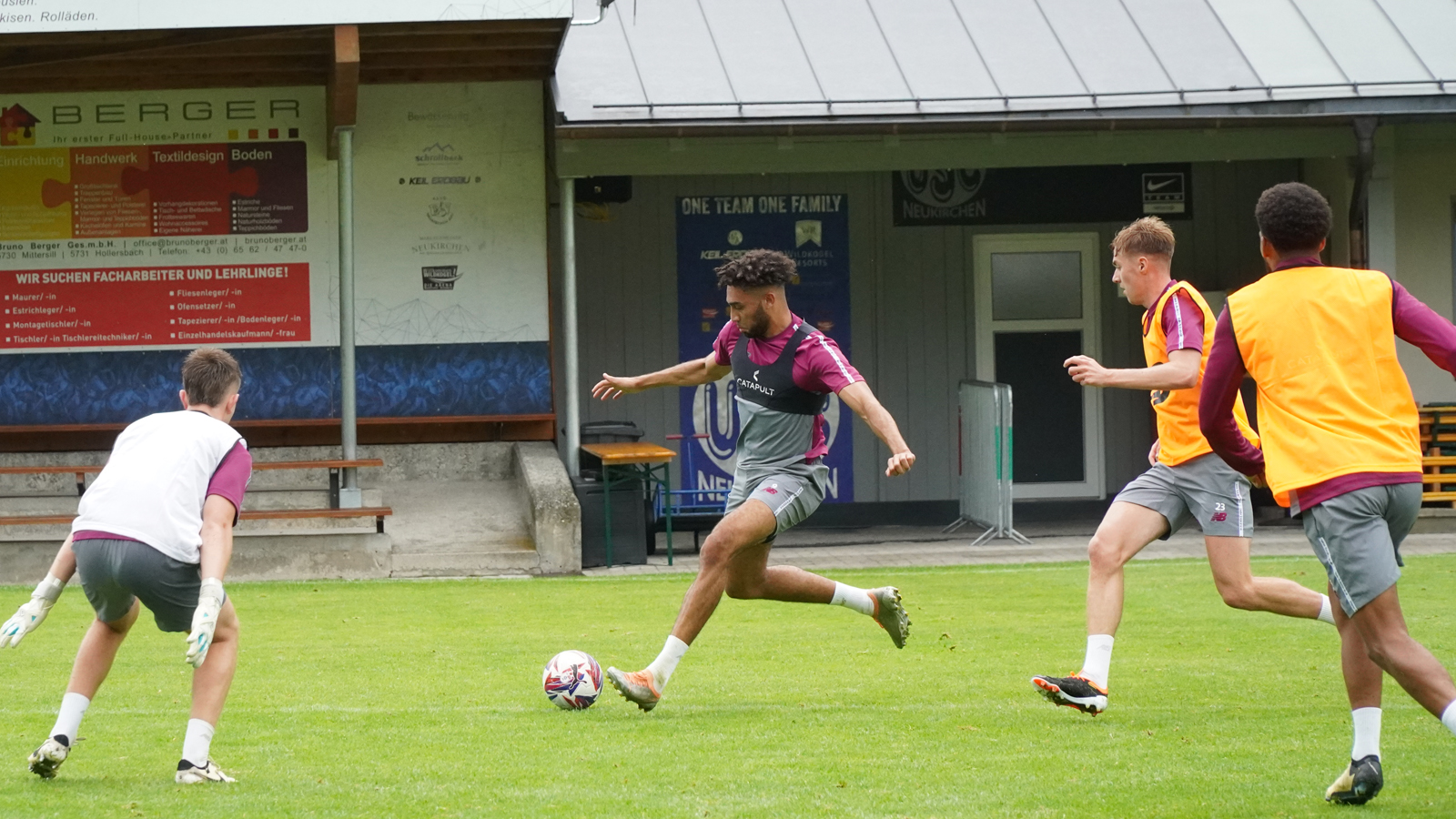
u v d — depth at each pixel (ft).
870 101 120.67
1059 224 150.61
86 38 108.88
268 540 109.70
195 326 130.21
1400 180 141.69
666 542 128.16
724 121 119.03
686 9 135.03
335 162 130.72
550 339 133.08
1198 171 150.61
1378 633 37.29
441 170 131.64
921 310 149.69
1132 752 45.68
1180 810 37.58
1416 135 129.18
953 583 101.04
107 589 41.50
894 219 149.28
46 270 129.18
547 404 133.28
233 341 130.52
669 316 146.72
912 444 149.69
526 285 132.67
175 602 42.01
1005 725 50.83
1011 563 113.91
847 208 148.77
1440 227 141.90
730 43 129.49
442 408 132.26
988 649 71.97
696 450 146.92
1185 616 82.38
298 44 117.91
